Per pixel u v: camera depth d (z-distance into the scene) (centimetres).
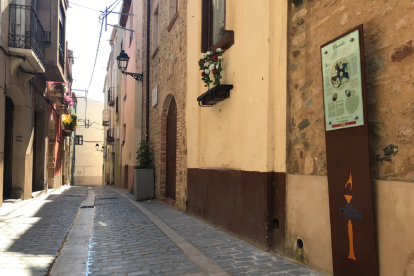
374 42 273
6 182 970
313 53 354
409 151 241
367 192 264
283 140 399
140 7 1480
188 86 745
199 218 657
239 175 488
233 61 542
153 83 1176
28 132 1000
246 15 480
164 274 339
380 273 255
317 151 343
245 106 477
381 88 266
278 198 404
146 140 1236
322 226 325
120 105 2191
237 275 328
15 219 649
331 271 312
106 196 1252
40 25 957
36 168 1321
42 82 1236
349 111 282
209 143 640
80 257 400
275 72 418
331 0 329
